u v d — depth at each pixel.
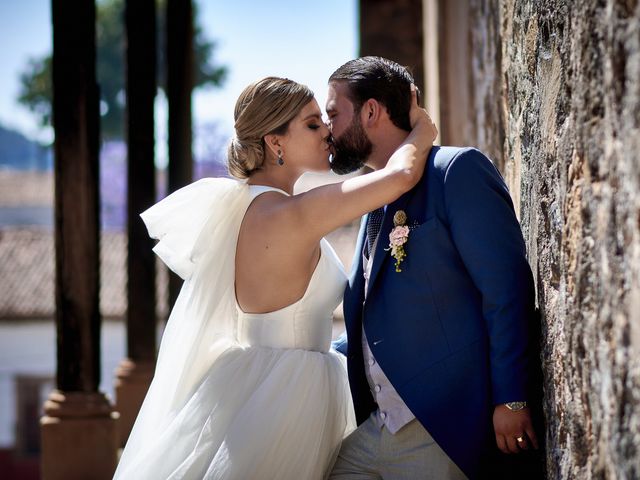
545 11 2.66
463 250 2.69
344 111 2.98
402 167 2.76
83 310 5.86
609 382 2.04
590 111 2.16
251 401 2.95
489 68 4.14
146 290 7.34
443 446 2.73
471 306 2.76
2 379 24.09
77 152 5.78
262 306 3.05
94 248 5.88
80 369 5.88
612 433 2.02
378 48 11.30
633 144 1.86
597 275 2.12
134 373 7.27
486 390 2.72
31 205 37.88
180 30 7.49
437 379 2.75
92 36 5.80
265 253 3.00
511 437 2.66
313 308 3.08
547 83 2.64
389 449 2.84
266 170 3.14
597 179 2.12
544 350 2.70
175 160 7.50
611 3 1.99
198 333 3.09
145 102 7.30
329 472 3.05
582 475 2.28
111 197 37.25
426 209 2.79
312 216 2.88
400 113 2.95
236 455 2.88
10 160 53.22
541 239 2.75
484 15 4.32
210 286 3.10
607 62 2.02
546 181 2.67
